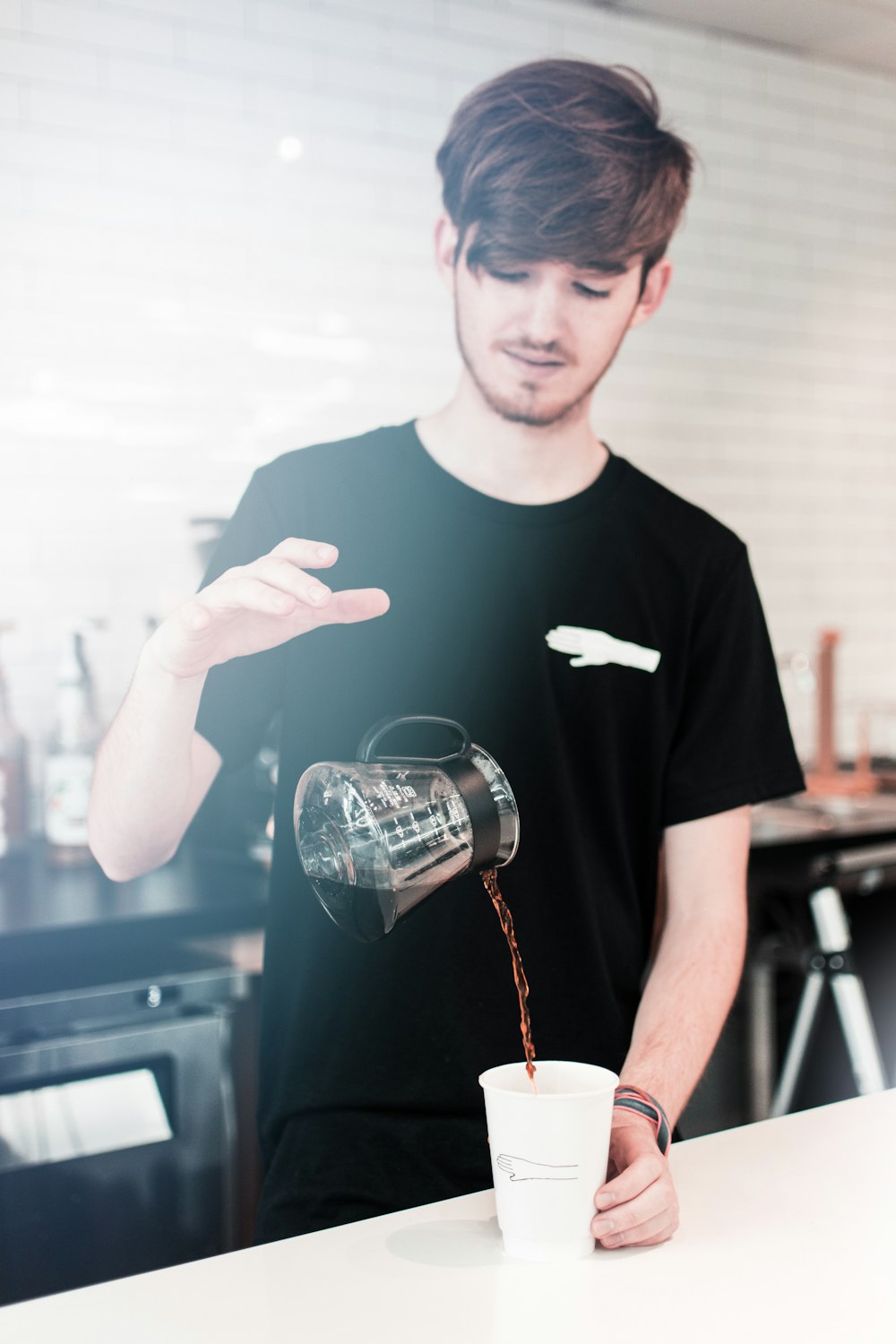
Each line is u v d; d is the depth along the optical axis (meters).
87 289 2.73
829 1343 0.76
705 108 3.51
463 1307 0.80
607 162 1.35
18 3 2.64
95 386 2.74
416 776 0.93
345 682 1.34
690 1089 1.16
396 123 3.07
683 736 1.44
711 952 1.31
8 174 2.65
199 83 2.83
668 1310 0.80
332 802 0.92
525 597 1.37
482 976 1.27
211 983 1.96
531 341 1.38
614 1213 0.88
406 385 3.11
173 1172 1.90
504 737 1.35
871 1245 0.89
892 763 3.58
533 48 3.25
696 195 3.52
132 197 2.77
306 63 2.95
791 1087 2.58
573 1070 0.94
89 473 2.74
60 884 2.24
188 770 1.14
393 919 0.92
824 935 2.61
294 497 1.37
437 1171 1.20
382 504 1.39
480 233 1.38
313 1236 0.93
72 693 2.40
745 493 3.64
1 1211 1.78
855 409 3.82
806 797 3.21
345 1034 1.26
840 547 3.81
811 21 3.45
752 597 1.47
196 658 1.00
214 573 1.37
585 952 1.31
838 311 3.78
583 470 1.45
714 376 3.58
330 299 3.00
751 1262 0.87
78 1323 0.79
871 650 3.83
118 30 2.74
